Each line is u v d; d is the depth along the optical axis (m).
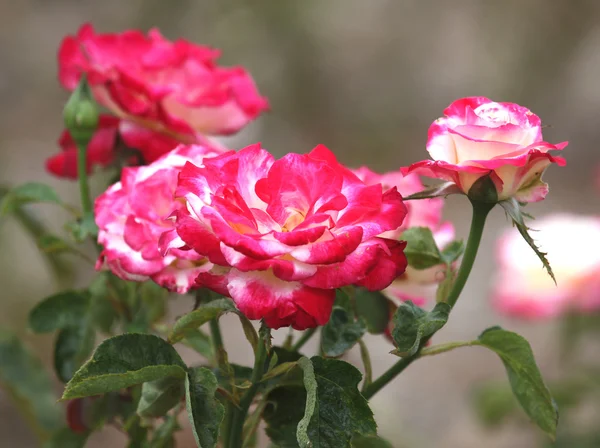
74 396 0.61
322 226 0.58
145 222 0.64
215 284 0.59
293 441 0.64
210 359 0.70
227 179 0.59
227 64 3.40
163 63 0.74
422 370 2.11
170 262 0.63
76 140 0.72
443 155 0.63
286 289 0.58
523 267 1.16
